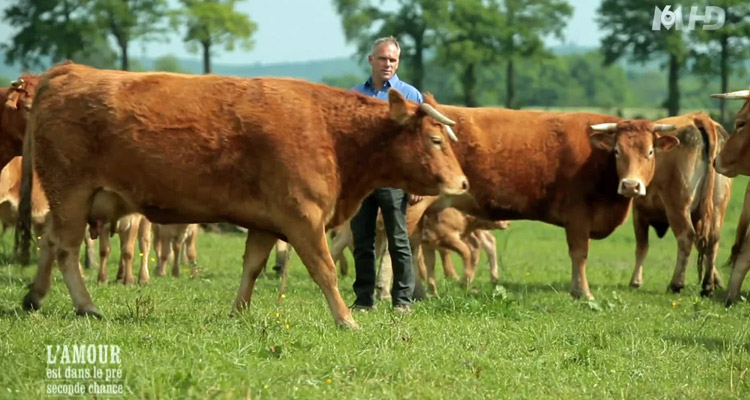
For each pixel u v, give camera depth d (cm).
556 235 3556
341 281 1694
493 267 1822
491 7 7050
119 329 964
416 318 1125
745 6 6700
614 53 7100
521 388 827
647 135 1438
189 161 1009
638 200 1734
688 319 1262
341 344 930
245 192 1017
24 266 1118
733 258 1553
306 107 1027
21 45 6234
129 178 1022
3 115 1427
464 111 1448
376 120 1045
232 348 889
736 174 1430
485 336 1023
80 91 1030
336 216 1060
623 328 1137
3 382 759
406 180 1067
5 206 1622
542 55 7162
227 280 1593
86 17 6238
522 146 1441
